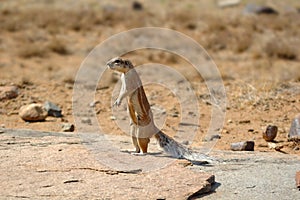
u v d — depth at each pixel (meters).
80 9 37.34
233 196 7.86
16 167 8.58
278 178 8.57
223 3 42.34
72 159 8.98
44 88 17.52
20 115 14.20
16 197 7.53
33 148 9.65
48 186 7.89
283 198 7.83
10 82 17.75
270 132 12.04
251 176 8.65
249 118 14.20
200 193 7.88
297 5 42.44
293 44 28.09
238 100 15.78
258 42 28.20
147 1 44.78
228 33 30.23
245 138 12.40
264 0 43.78
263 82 17.70
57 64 23.05
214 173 8.77
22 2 40.62
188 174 8.37
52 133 11.34
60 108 15.39
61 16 33.66
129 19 34.12
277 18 35.34
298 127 12.21
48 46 25.94
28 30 30.33
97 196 7.55
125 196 7.56
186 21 33.97
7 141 10.17
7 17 32.88
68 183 7.99
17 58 24.09
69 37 29.38
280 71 21.42
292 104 15.27
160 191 7.73
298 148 11.27
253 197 7.84
